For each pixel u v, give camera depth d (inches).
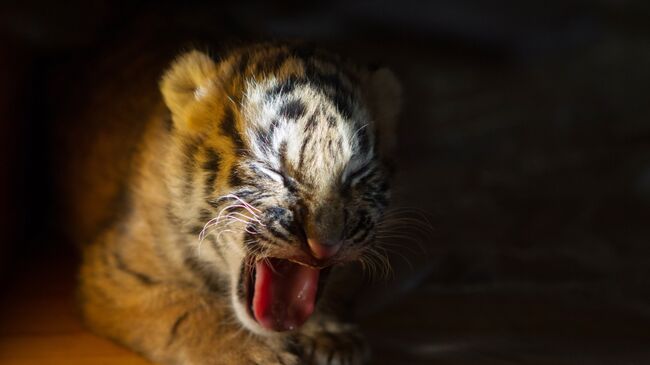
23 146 48.0
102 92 46.9
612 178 53.3
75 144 47.1
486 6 72.1
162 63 45.6
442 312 44.1
